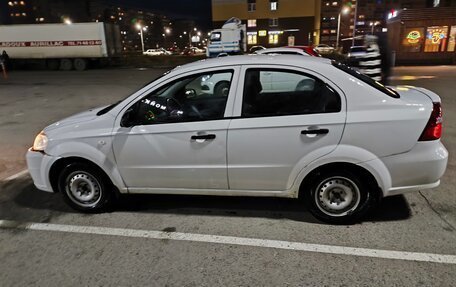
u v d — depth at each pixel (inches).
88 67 1039.6
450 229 119.4
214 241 119.0
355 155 112.7
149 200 153.9
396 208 135.5
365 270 100.1
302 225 126.5
